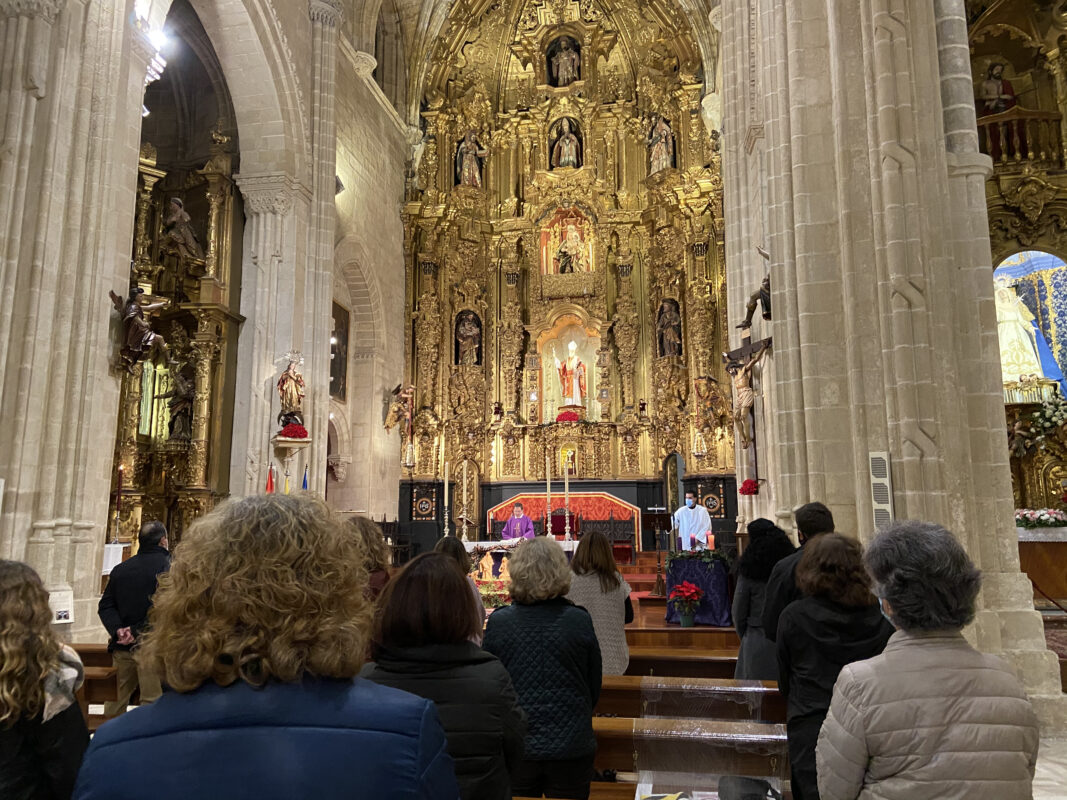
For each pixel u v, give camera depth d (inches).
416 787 57.7
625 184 1137.4
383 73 1071.6
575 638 154.1
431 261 1085.1
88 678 304.5
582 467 1070.4
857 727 96.9
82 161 434.3
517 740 111.2
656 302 1085.1
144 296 510.6
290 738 57.6
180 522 688.4
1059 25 774.5
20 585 107.8
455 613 111.1
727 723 173.8
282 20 717.3
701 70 1086.4
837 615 136.6
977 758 91.9
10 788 104.0
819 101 353.4
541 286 1131.3
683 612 397.4
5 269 393.4
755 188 623.2
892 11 315.3
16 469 388.2
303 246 751.1
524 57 1174.3
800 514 201.8
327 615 63.6
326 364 764.0
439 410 1073.5
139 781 56.0
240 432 716.0
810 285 344.8
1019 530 551.8
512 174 1161.4
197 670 59.9
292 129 733.9
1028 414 760.3
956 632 100.9
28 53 410.0
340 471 932.0
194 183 757.3
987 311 307.3
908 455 292.2
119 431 662.5
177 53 786.8
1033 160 776.9
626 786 184.2
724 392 997.2
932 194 306.2
